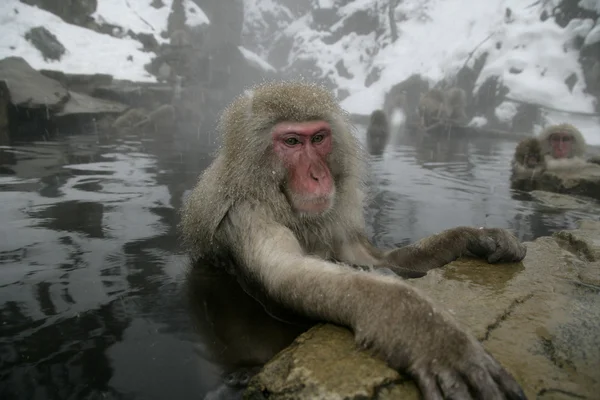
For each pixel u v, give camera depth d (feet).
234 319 1.62
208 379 1.29
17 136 6.44
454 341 1.06
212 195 1.97
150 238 2.43
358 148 2.08
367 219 2.96
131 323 1.57
